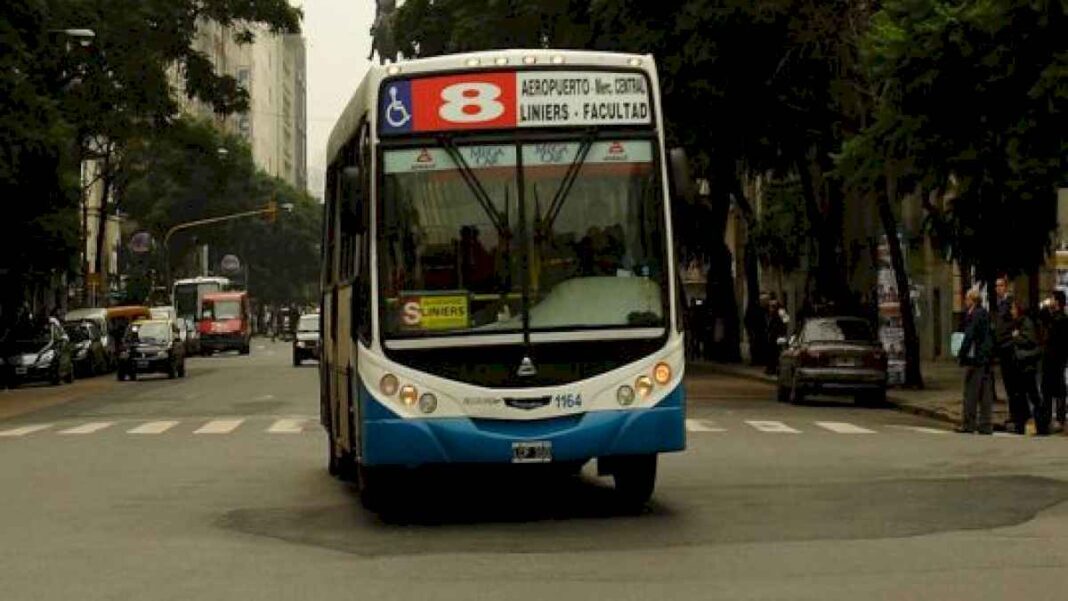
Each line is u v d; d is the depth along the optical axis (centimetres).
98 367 6056
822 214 4206
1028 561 1139
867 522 1368
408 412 1356
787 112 3766
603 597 1011
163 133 6078
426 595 1032
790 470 1864
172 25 5788
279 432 2683
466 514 1488
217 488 1775
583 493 1652
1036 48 2680
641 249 1394
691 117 3694
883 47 2797
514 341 1364
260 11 5912
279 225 12938
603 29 3628
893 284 3878
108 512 1562
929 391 3734
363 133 1438
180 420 3072
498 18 4503
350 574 1132
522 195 1387
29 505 1636
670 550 1218
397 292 1371
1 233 4888
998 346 2619
